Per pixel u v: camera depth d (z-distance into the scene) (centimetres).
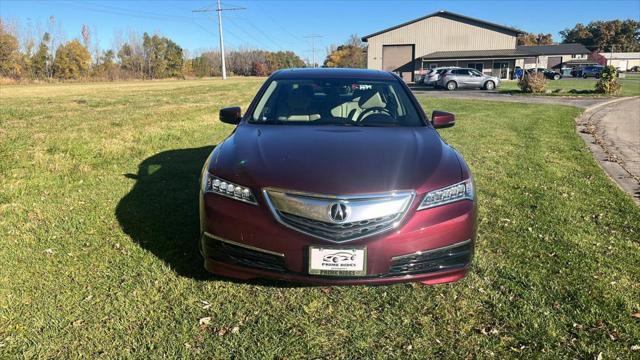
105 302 278
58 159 631
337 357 236
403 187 263
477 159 702
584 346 244
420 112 393
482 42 4994
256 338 249
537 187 547
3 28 5584
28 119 1130
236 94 2316
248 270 270
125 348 238
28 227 389
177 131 916
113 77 6681
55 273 311
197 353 236
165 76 7719
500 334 255
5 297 279
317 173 268
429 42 5119
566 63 7212
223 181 280
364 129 350
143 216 421
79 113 1300
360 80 423
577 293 295
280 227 259
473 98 2184
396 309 279
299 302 285
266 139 321
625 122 1268
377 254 257
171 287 297
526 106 1675
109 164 625
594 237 391
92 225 398
